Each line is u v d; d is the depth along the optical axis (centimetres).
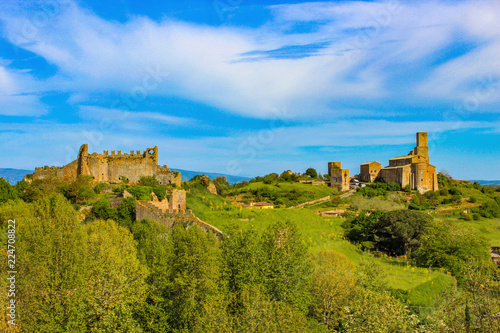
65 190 8869
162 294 4572
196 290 4403
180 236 4888
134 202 8025
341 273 5850
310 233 8975
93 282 4153
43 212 4362
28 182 9944
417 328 4216
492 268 5494
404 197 15625
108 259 4456
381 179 19038
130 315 4138
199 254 4572
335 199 14325
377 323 3981
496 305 4075
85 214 7875
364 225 10031
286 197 14850
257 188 15338
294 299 4725
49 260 4028
